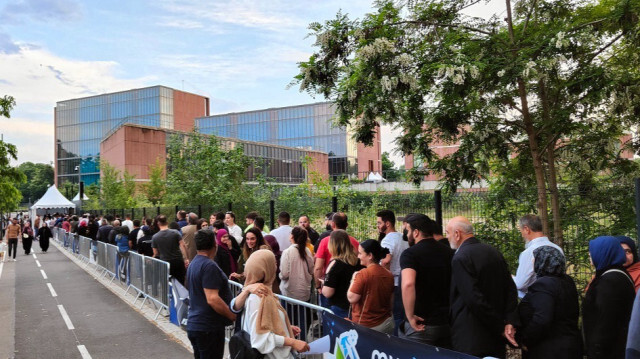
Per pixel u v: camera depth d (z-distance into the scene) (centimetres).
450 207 805
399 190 1005
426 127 816
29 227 2588
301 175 9288
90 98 11588
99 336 833
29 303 1159
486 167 808
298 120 10331
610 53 775
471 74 633
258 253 427
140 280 1122
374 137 745
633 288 365
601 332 356
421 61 715
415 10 775
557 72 685
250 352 398
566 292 378
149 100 10788
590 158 746
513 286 402
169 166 2273
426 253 441
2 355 732
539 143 803
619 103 697
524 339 385
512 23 788
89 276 1633
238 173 2164
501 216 763
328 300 573
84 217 2750
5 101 1894
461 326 395
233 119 10938
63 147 11862
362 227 1027
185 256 963
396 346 384
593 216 700
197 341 470
